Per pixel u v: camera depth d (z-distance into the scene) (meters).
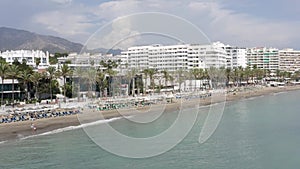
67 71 73.88
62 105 64.06
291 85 193.38
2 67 70.62
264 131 47.31
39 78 78.25
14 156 34.75
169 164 30.25
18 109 60.34
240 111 75.19
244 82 172.50
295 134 44.81
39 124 51.81
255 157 33.31
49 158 33.72
